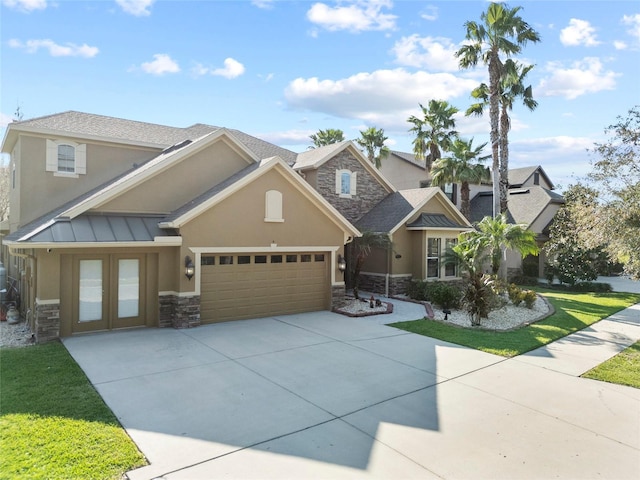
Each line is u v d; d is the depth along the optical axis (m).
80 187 15.79
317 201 15.14
